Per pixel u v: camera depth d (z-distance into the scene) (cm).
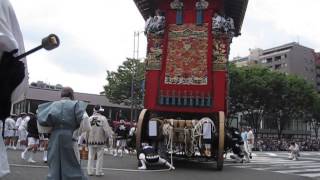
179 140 1539
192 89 1644
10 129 2391
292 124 8562
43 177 1091
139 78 5019
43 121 682
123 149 2419
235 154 2145
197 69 1652
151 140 1579
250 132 2505
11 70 339
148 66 1688
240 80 5078
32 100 6325
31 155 1583
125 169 1446
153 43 1695
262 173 1523
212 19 1661
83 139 1253
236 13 1889
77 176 669
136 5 1866
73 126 687
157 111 1666
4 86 341
